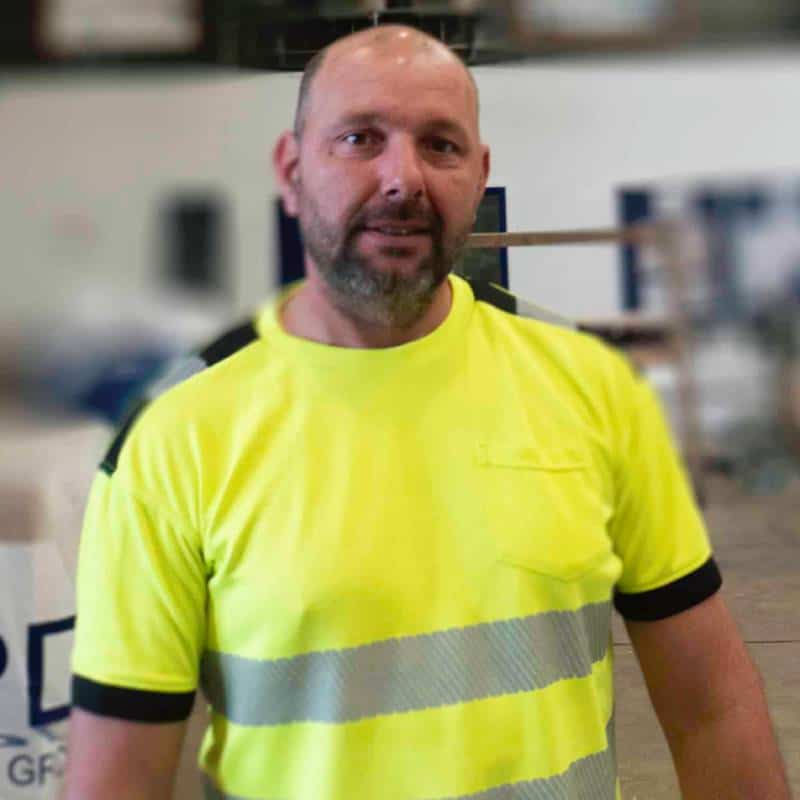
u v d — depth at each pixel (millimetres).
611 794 836
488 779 769
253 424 778
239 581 759
